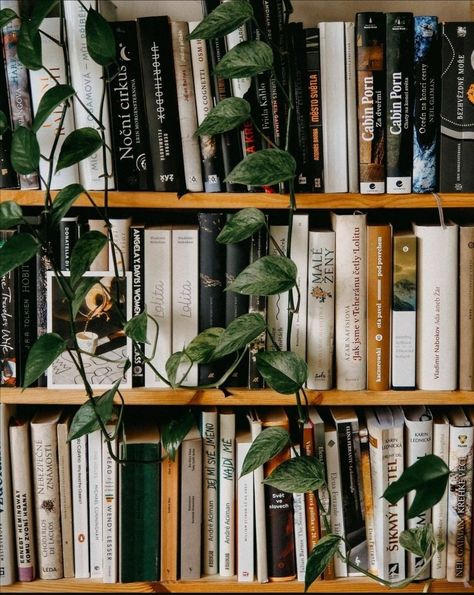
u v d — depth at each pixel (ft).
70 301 4.28
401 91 4.42
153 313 4.66
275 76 4.27
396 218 5.27
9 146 4.49
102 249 4.50
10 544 4.82
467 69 4.40
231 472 4.79
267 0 4.36
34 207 5.06
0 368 4.65
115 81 4.45
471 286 4.58
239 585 4.84
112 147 4.51
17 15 4.27
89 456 4.77
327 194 4.53
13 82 4.46
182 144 4.52
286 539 4.83
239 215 4.41
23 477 4.76
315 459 4.56
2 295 4.58
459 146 4.46
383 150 4.48
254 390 4.70
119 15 5.18
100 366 4.67
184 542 4.82
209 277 4.63
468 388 4.66
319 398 4.67
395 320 4.61
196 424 5.03
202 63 4.44
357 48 4.40
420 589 4.85
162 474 4.76
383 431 4.67
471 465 4.74
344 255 4.58
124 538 4.80
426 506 4.00
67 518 4.83
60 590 4.85
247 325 4.42
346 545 4.68
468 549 4.82
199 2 5.17
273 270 4.35
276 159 4.27
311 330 4.66
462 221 4.98
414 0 5.15
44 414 4.96
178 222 5.16
